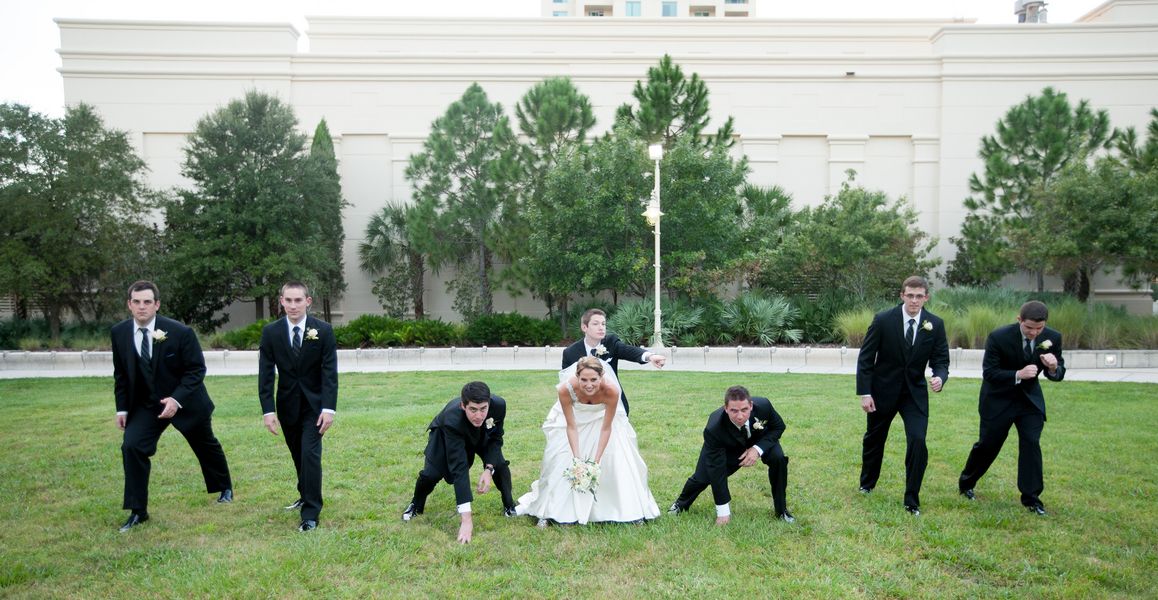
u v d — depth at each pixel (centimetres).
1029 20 2488
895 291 1658
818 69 2247
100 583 354
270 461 598
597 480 427
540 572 363
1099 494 480
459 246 1925
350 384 1105
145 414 448
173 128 2170
